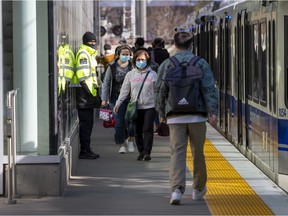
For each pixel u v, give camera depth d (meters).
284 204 17.53
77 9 27.52
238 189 19.50
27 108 17.83
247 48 25.94
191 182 20.53
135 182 20.55
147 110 24.31
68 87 21.78
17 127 17.80
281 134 20.02
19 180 17.70
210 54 40.22
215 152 27.38
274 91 20.44
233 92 29.77
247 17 25.98
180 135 16.88
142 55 23.83
